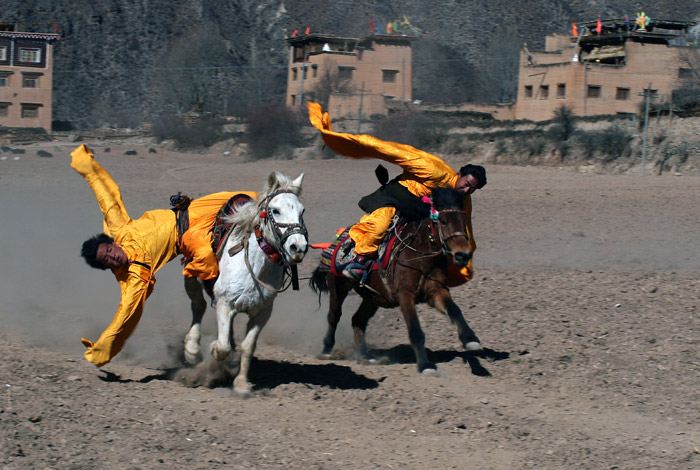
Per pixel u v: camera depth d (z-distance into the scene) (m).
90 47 143.62
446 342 9.51
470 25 162.62
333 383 7.81
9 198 22.75
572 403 7.49
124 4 154.75
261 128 53.09
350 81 72.38
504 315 10.38
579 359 8.71
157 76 129.88
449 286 8.33
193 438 6.11
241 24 162.25
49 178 29.55
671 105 44.81
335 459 5.93
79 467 5.46
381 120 62.16
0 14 145.00
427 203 7.68
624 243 16.50
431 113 66.12
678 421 7.11
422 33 160.25
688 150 40.56
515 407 7.27
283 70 135.50
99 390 7.12
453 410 7.04
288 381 7.84
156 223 7.44
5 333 9.22
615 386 7.96
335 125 62.44
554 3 176.50
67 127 93.00
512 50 120.94
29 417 6.23
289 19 164.12
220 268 7.08
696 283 12.34
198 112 86.50
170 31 152.25
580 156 44.62
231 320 7.14
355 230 8.09
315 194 25.28
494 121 59.03
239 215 6.92
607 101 61.50
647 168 41.19
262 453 5.93
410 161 7.86
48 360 8.05
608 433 6.72
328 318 8.97
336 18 165.62
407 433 6.54
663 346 9.12
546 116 63.47
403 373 8.22
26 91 78.81
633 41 62.47
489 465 5.98
